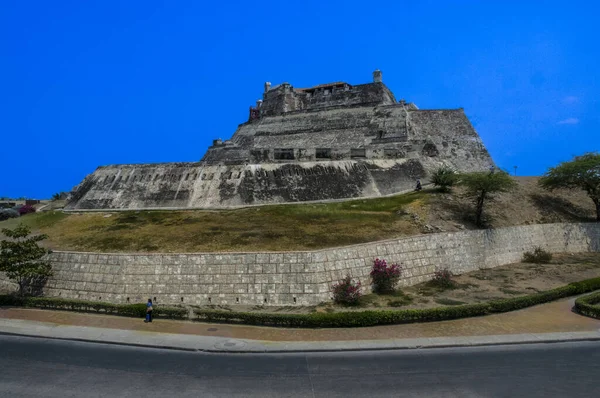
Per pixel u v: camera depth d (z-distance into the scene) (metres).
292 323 25.03
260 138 76.62
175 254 30.19
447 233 36.16
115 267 30.30
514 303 27.41
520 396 16.45
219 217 40.16
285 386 17.52
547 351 21.17
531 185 53.00
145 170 49.62
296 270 28.94
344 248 30.92
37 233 39.38
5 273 34.50
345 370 19.06
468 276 35.03
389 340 22.56
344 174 47.75
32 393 17.25
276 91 86.94
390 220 38.78
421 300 28.89
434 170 53.53
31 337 24.06
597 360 19.89
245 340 22.92
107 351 21.89
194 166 48.47
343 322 24.80
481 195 40.66
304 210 41.22
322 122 74.12
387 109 70.12
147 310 26.52
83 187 51.00
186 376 18.66
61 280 31.31
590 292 31.45
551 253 42.81
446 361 20.02
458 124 68.44
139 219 41.38
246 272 29.16
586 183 46.19
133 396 16.84
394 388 17.23
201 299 28.75
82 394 17.11
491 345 22.09
